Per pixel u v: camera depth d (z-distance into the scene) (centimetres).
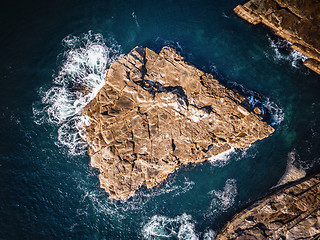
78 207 1705
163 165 1748
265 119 2005
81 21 1964
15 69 1809
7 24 1858
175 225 1775
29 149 1720
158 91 1836
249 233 1727
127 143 1750
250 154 1934
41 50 1867
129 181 1722
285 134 2012
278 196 1831
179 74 1883
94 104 1803
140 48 1922
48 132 1767
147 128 1784
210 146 1825
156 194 1794
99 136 1762
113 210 1738
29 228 1595
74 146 1780
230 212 1848
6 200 1605
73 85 1850
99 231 1694
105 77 1875
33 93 1800
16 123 1738
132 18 2039
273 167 1947
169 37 2053
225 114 1856
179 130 1808
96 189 1752
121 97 1811
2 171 1644
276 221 1756
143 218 1756
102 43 1950
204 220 1809
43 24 1912
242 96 1914
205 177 1859
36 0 1944
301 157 1992
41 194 1672
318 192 1831
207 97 1859
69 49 1898
